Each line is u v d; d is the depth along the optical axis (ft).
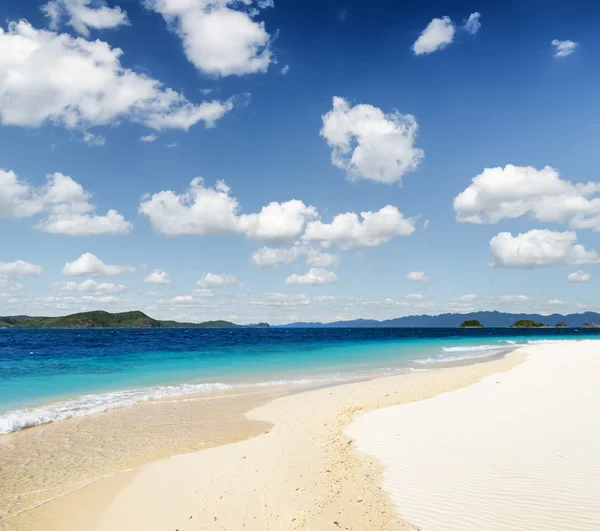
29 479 28.30
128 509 23.40
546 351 121.90
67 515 22.98
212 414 46.73
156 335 288.10
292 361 104.12
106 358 107.34
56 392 58.34
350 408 46.42
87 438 37.86
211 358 110.01
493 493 22.12
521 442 29.86
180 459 31.32
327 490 23.80
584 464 25.39
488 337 297.74
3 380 68.44
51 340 197.98
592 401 43.65
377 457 28.58
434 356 119.03
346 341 216.54
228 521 21.15
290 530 19.70
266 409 48.91
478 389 54.34
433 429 34.42
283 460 29.25
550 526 18.74
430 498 21.99
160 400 54.03
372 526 19.56
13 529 21.48
